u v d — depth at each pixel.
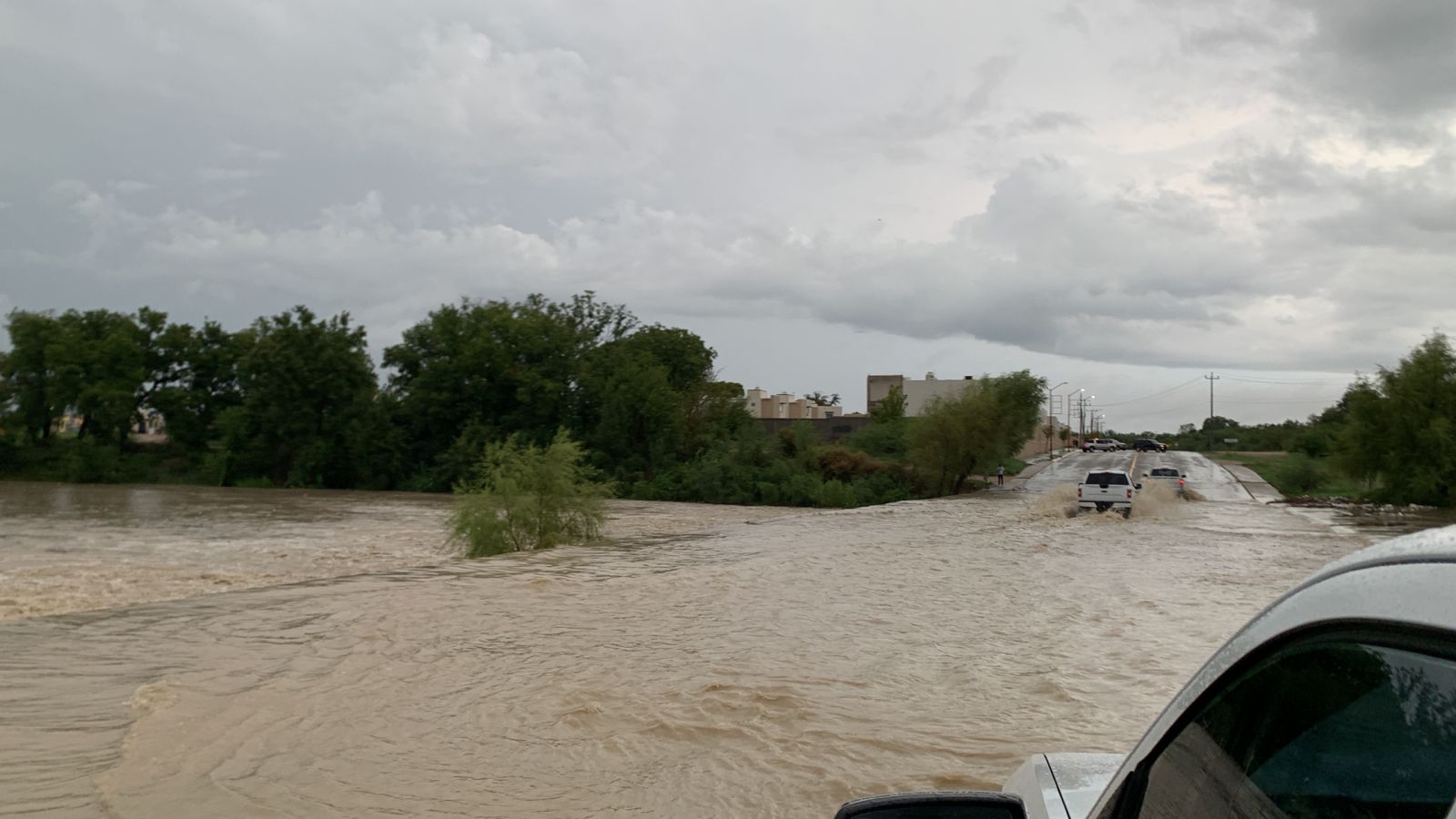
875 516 41.19
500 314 72.56
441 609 14.87
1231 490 58.75
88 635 12.59
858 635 12.81
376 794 6.89
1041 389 66.56
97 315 75.94
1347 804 1.38
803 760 7.67
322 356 68.19
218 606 15.08
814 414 137.50
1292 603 1.67
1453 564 1.29
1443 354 48.25
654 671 10.65
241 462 70.12
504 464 27.98
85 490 61.41
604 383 69.88
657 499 63.41
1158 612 14.85
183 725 8.48
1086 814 2.20
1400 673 1.31
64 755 7.62
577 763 7.57
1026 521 37.69
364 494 62.06
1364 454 48.97
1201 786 1.75
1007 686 10.02
